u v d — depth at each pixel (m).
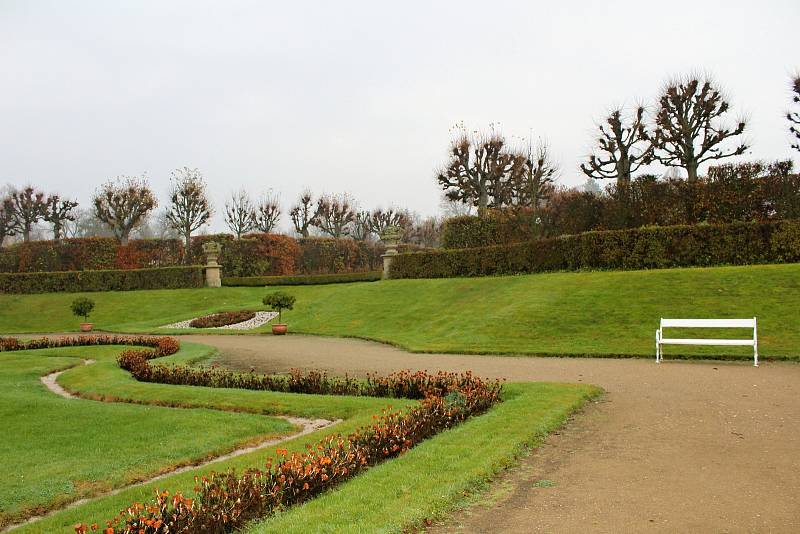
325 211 66.12
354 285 37.28
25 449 8.57
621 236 25.81
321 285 42.41
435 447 7.11
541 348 17.56
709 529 4.69
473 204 44.94
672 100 30.22
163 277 44.31
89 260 48.09
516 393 10.70
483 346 18.59
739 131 29.02
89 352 21.05
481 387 10.34
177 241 49.59
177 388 12.78
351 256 55.41
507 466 6.49
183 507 5.10
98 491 7.04
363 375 14.03
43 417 10.37
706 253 24.09
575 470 6.34
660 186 28.66
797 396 9.73
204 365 16.91
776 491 5.48
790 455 6.55
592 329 19.09
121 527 5.06
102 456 8.20
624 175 34.09
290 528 4.82
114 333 30.73
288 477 5.81
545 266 29.48
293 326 29.25
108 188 54.44
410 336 22.72
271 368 15.89
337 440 7.36
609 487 5.76
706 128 29.73
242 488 5.53
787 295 18.48
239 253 48.78
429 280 33.41
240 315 33.78
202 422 9.82
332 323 28.39
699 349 15.73
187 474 7.01
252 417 10.14
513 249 31.34
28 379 15.50
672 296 20.16
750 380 11.39
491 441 7.31
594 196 31.83
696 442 7.23
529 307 22.00
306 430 9.49
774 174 26.31
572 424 8.48
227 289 43.12
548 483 5.93
